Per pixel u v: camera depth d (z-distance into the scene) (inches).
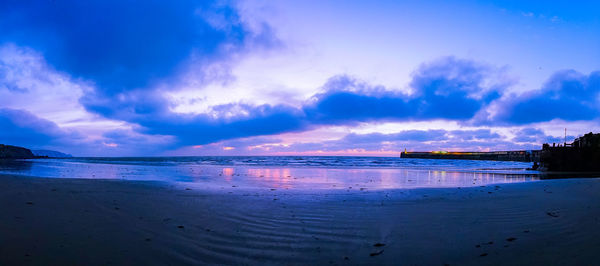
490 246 130.5
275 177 609.0
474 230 160.4
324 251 130.7
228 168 989.8
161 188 349.4
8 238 129.1
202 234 154.1
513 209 220.8
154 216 190.2
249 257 123.0
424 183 517.3
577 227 152.7
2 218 161.2
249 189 364.2
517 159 3548.2
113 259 113.7
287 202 260.4
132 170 816.9
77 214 184.1
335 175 699.4
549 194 298.2
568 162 1015.6
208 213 205.5
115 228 156.9
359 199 281.9
